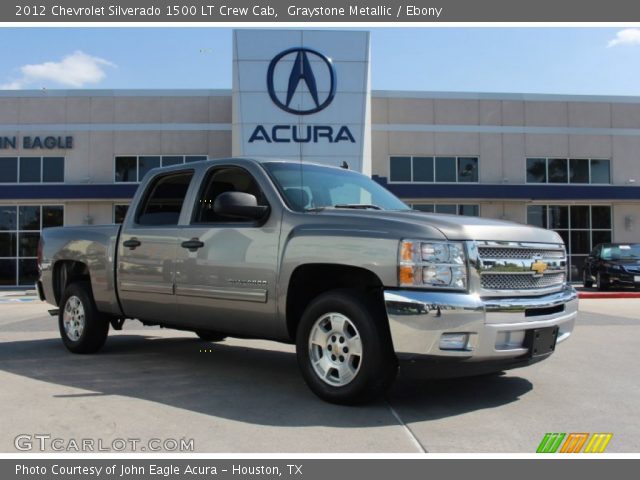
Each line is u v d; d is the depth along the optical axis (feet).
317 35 72.84
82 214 79.46
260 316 16.83
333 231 15.43
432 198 77.25
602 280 65.98
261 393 16.83
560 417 14.70
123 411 15.02
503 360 14.73
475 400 16.21
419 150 81.00
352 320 14.78
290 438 12.94
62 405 15.57
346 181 19.44
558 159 83.15
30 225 80.59
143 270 19.99
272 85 72.13
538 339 15.29
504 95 82.48
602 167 83.82
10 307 48.85
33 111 80.53
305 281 16.56
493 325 14.25
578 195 79.15
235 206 16.28
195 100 81.05
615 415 14.92
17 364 21.16
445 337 13.93
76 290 23.03
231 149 80.53
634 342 26.89
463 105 81.87
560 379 18.92
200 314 18.43
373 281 15.70
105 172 80.18
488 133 82.02
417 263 14.21
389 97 81.05
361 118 72.49
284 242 16.30
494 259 14.80
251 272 16.89
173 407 15.37
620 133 84.02
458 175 81.71
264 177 17.57
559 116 83.20
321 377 15.55
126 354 23.22
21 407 15.39
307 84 72.23
